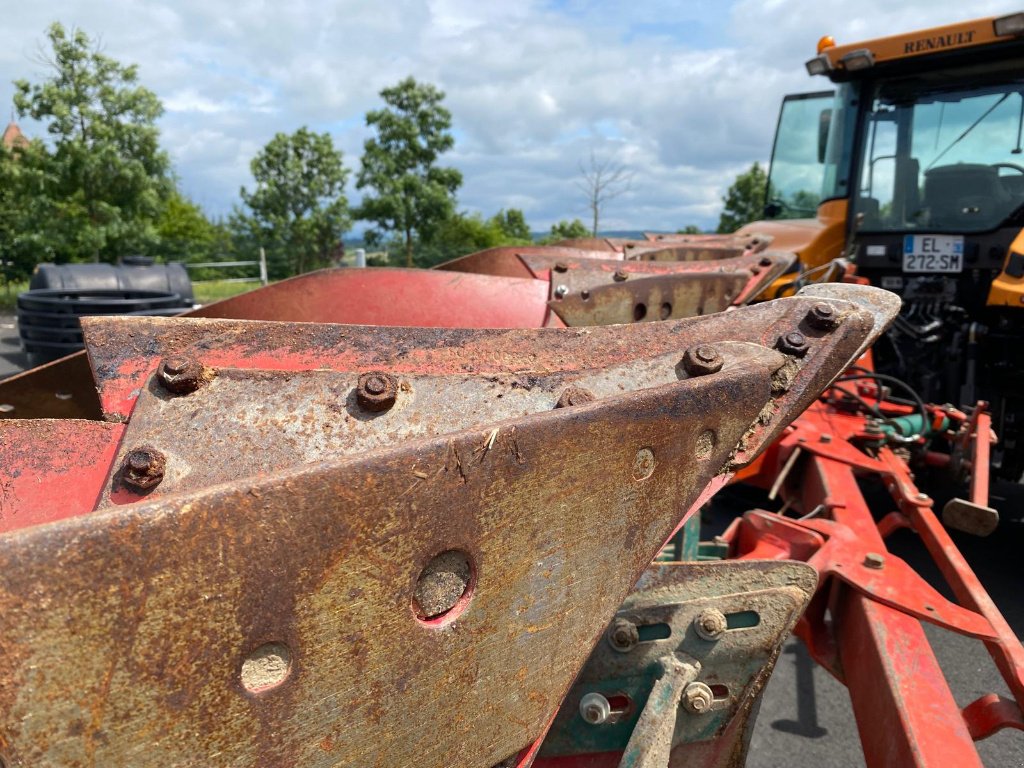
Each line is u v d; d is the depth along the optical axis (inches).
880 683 59.7
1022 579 139.0
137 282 275.9
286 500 28.5
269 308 98.7
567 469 37.4
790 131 241.3
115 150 705.0
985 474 110.6
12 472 42.5
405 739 34.6
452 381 48.1
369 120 904.3
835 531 81.1
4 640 23.7
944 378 166.1
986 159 168.4
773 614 57.5
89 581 24.9
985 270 167.6
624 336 57.1
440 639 34.4
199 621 27.4
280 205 954.7
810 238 189.9
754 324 56.2
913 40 168.9
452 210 925.2
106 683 25.9
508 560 36.2
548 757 56.1
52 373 77.8
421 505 32.2
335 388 46.1
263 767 30.2
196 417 43.6
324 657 30.8
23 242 682.8
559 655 40.4
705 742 58.8
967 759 50.8
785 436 113.7
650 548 43.7
